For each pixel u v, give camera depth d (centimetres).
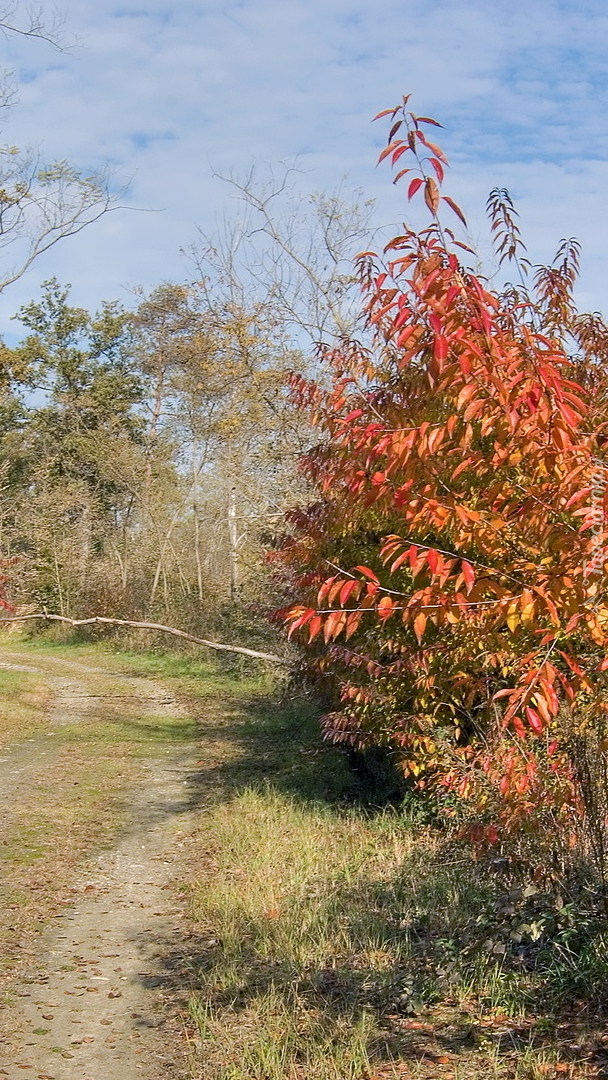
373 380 750
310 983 607
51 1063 525
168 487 3922
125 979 650
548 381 343
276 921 725
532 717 352
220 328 2161
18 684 2420
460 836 625
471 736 831
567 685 382
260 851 936
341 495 746
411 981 577
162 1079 502
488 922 602
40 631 3866
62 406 5034
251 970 646
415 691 820
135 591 3656
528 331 366
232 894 805
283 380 1961
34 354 5097
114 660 3025
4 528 4200
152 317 3412
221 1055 521
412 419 456
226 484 3031
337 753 1394
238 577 2805
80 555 4091
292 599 1105
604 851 548
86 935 741
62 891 853
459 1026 529
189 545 3822
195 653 2830
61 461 4809
